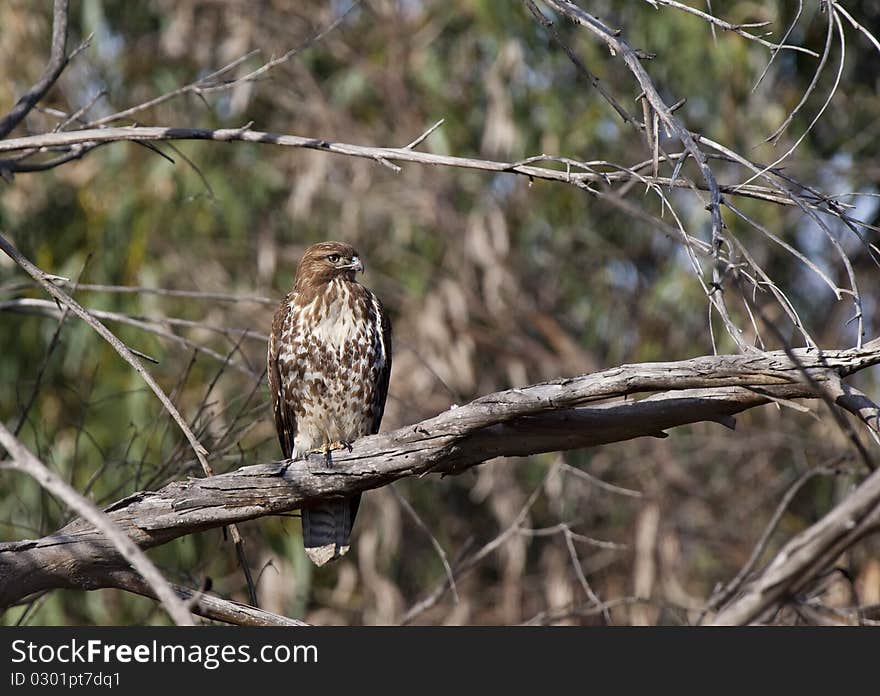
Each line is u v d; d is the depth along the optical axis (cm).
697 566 1541
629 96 1447
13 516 1177
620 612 1447
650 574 1419
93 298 1314
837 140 1492
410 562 1541
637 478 1526
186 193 1400
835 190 1455
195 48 1532
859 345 552
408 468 691
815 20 1408
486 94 1534
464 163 652
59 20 838
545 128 1464
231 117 1505
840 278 1514
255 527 1227
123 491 1156
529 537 1478
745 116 1425
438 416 683
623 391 644
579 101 1473
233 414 1248
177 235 1436
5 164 788
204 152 1452
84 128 795
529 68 1457
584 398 650
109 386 1271
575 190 1504
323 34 827
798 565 415
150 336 1299
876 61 1510
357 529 1496
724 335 1417
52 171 1398
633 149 1470
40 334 1291
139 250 1351
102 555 674
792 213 1500
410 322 1539
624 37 1441
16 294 1238
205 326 862
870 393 1415
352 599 1503
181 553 1120
